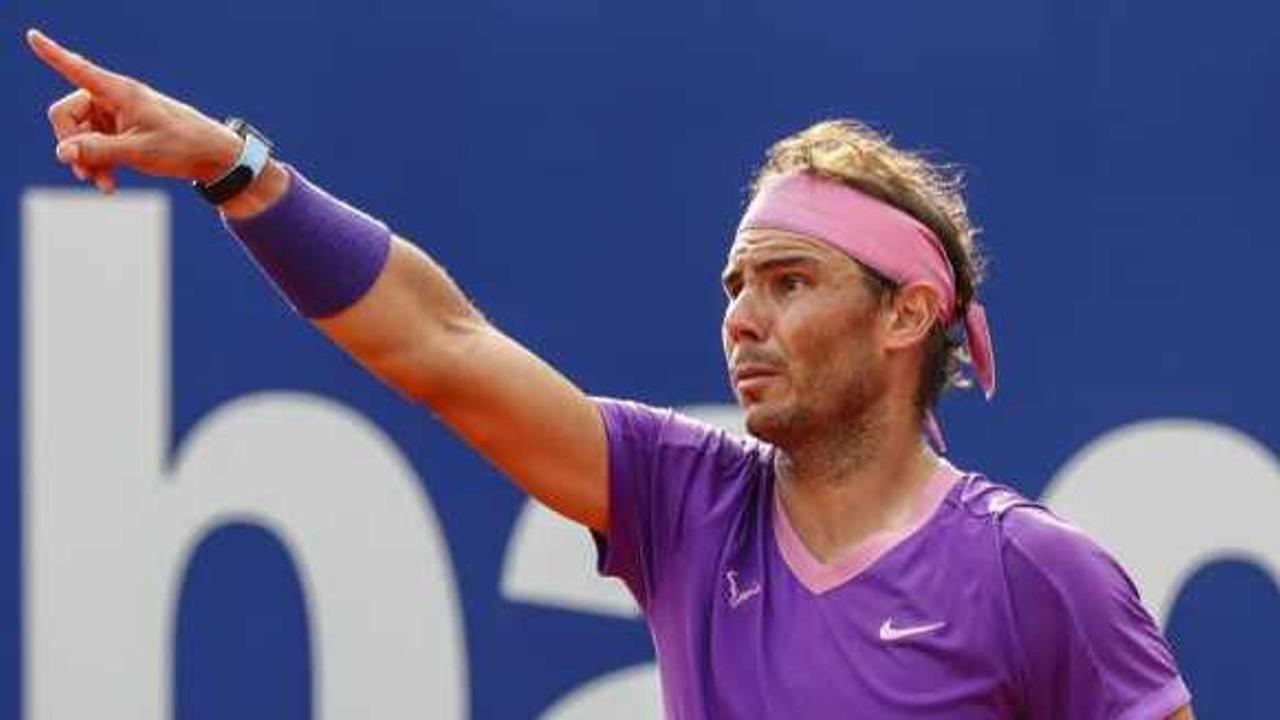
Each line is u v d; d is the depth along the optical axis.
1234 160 19.72
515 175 19.67
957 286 11.42
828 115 19.69
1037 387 19.70
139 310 19.53
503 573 19.52
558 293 19.64
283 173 10.97
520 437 11.17
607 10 19.70
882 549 10.88
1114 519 19.70
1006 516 10.89
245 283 19.55
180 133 10.71
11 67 19.59
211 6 19.61
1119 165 19.73
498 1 19.70
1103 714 10.87
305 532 19.47
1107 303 19.70
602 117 19.69
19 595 19.39
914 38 19.70
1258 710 19.75
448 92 19.70
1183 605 19.73
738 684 10.85
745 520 11.18
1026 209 19.72
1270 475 19.67
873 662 10.70
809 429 11.02
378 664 19.48
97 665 19.38
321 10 19.69
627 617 19.53
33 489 19.42
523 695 19.50
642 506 11.31
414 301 11.12
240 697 19.42
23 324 19.48
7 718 19.36
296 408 19.55
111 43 19.66
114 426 19.47
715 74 19.70
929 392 11.28
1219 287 19.70
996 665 10.72
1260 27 19.73
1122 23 19.75
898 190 11.16
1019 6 19.75
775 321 11.04
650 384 19.61
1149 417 19.73
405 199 19.64
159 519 19.45
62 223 19.50
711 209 19.64
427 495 19.52
